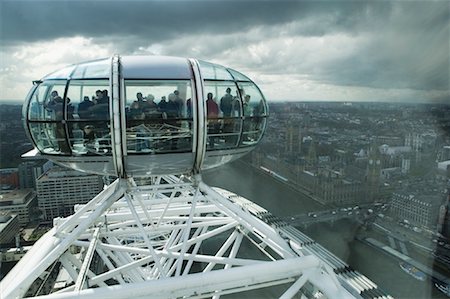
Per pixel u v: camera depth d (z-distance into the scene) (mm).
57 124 11453
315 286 11258
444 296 26250
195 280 10164
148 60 12023
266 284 11164
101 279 13711
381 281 28750
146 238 12266
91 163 12180
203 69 12445
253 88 13625
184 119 11875
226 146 13148
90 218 12023
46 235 14531
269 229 13172
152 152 11969
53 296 9125
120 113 11211
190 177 13891
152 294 9766
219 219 17641
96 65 11820
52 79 11820
